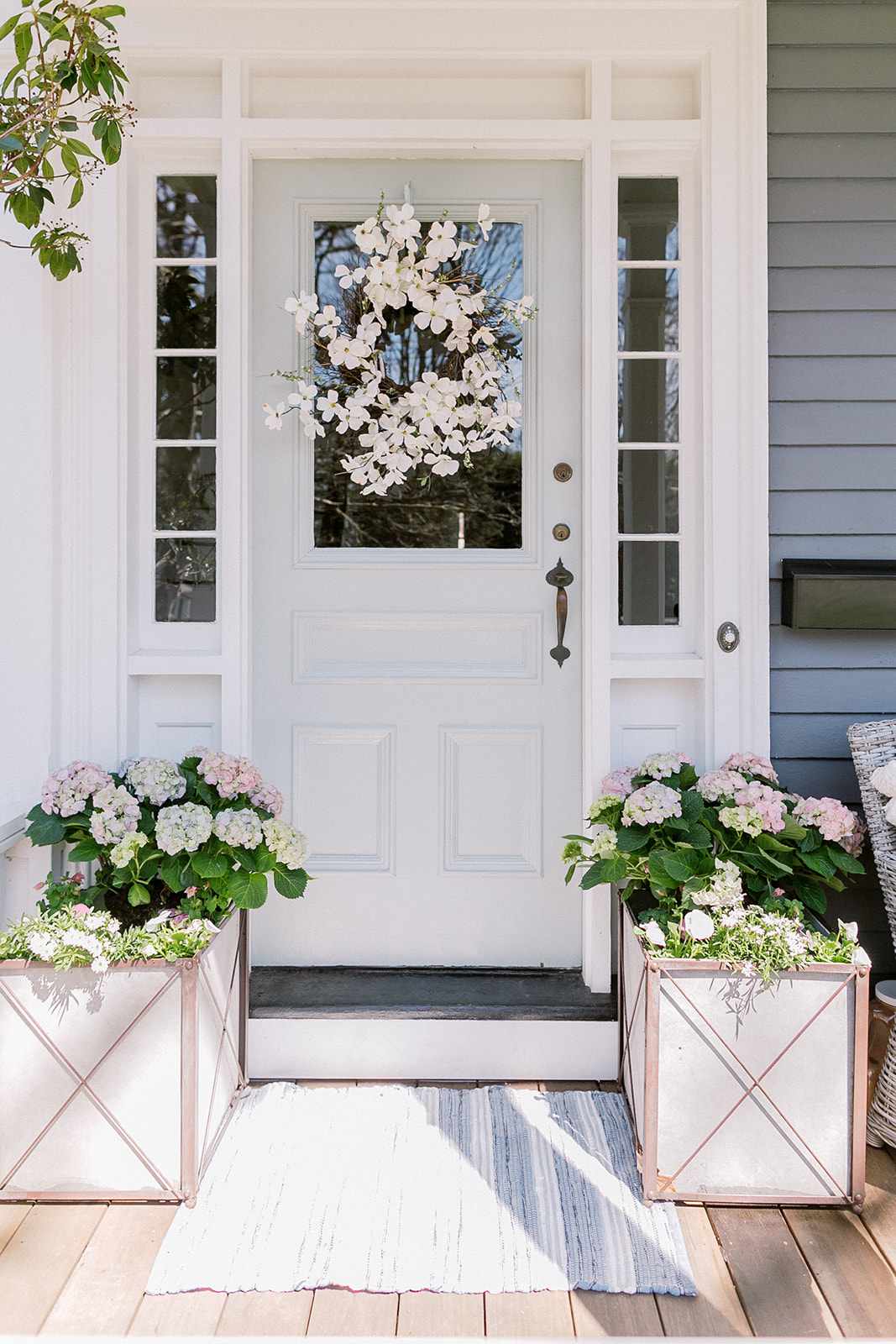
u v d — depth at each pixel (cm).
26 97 215
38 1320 151
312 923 242
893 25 226
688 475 233
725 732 228
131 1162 177
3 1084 178
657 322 236
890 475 229
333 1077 220
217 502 228
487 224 222
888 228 228
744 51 222
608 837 200
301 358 237
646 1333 149
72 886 197
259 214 235
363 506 242
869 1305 155
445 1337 148
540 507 239
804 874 208
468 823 243
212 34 221
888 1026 221
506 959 243
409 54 222
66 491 221
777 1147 177
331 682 241
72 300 221
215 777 205
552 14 222
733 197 224
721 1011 177
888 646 230
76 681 224
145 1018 176
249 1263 162
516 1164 188
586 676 231
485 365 231
